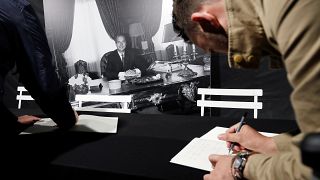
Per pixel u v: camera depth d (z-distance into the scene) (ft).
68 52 9.71
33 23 3.37
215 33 1.80
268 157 1.72
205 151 2.84
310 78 1.19
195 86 8.53
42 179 2.93
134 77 9.15
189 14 1.85
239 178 1.86
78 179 2.77
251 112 8.15
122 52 9.16
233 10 1.62
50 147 3.33
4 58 3.33
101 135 3.67
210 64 8.26
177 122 4.10
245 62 1.72
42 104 3.65
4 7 3.18
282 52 1.31
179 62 8.59
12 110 5.63
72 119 3.88
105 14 9.15
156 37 8.70
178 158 2.74
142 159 2.81
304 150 0.90
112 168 2.64
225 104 5.76
